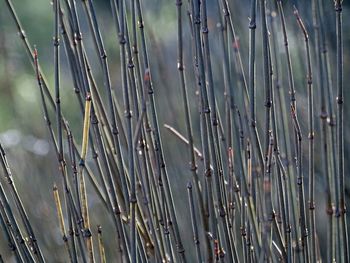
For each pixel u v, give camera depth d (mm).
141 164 1420
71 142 1377
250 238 1397
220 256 1378
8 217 1396
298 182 1393
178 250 1409
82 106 1406
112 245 1739
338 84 1345
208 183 1362
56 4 1373
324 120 1357
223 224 1373
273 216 1373
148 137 1430
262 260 1302
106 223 1775
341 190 1359
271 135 1361
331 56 1849
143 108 1312
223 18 1488
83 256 1402
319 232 1804
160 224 1420
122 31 1338
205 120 1356
